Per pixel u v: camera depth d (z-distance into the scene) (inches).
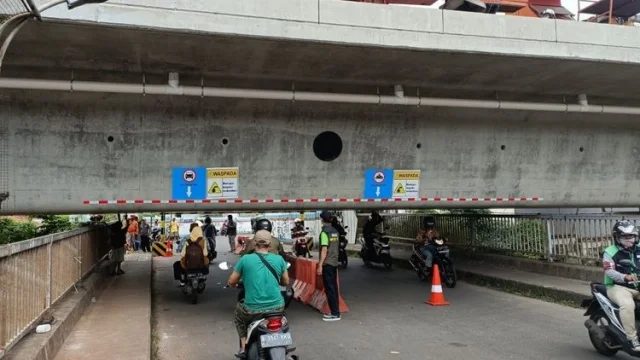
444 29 327.6
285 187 404.2
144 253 935.7
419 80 386.0
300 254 759.1
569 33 352.2
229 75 355.9
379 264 667.4
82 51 305.4
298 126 402.3
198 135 382.0
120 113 364.5
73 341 252.2
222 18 286.2
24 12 182.4
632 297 232.7
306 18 301.7
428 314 358.0
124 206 370.6
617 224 237.5
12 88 319.3
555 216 490.0
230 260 800.3
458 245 637.9
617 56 360.5
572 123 471.5
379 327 319.9
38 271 233.6
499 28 338.0
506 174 458.9
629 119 476.1
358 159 418.6
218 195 388.2
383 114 417.7
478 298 418.0
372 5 315.0
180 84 353.4
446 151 440.1
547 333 296.7
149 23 273.3
